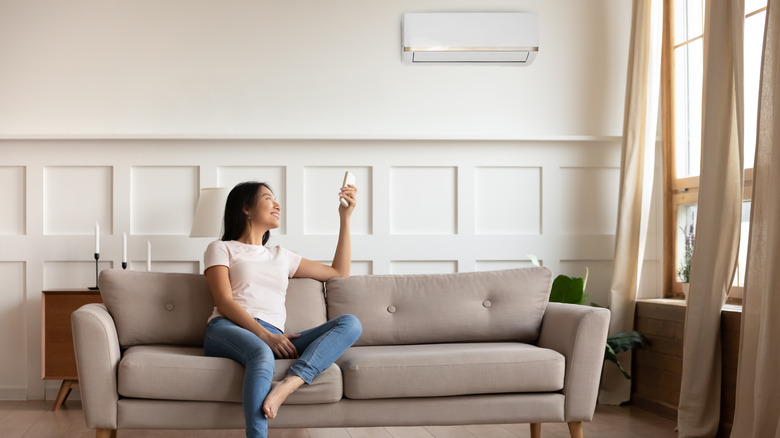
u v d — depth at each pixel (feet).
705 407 11.41
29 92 15.16
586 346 9.80
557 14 15.66
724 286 11.35
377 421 9.46
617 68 15.61
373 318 11.09
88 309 9.41
